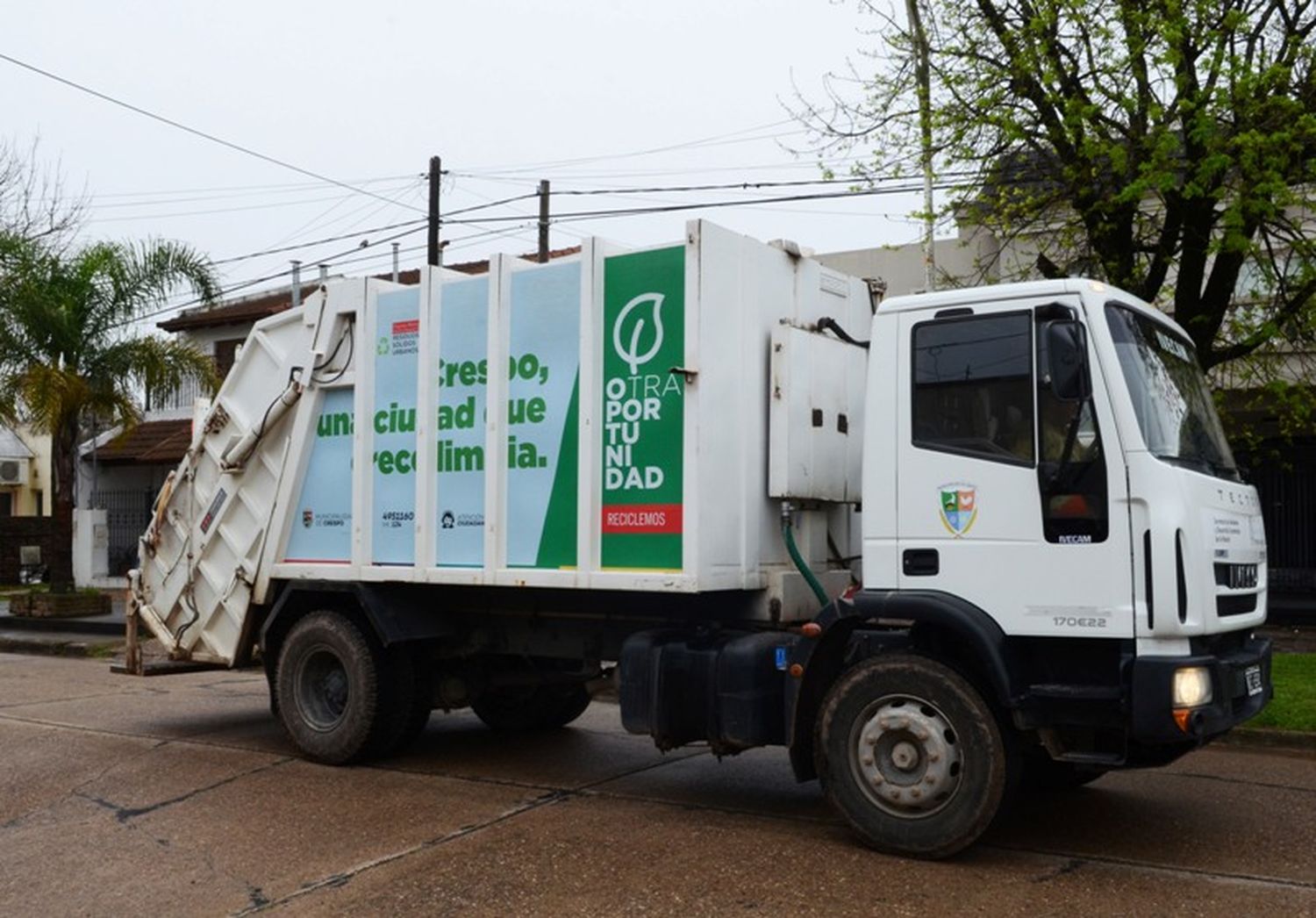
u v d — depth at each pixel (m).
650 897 5.66
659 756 9.11
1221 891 5.73
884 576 6.41
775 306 7.43
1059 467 5.95
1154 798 7.71
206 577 9.79
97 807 7.54
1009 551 6.05
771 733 6.91
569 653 8.38
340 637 8.65
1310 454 19.25
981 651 6.02
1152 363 6.35
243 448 9.34
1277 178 11.15
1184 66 11.82
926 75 13.30
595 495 7.38
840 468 7.62
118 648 16.89
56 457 20.20
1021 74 12.40
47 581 29.83
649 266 7.22
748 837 6.70
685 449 6.95
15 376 19.16
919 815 6.16
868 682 6.32
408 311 8.51
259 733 10.09
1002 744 6.02
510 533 7.80
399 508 8.46
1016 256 16.02
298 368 9.12
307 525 9.11
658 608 7.74
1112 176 12.24
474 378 8.10
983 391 6.22
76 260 19.84
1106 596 5.81
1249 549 6.51
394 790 7.92
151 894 5.82
